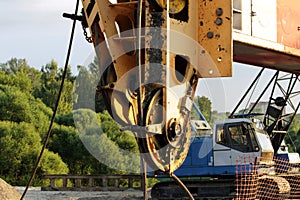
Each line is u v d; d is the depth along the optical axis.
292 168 26.84
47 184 47.38
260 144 23.55
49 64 81.69
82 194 28.12
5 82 65.56
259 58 16.72
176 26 10.64
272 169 23.88
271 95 29.48
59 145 51.38
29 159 48.56
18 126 49.84
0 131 49.22
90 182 32.09
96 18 10.63
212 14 10.92
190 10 10.89
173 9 10.76
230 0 10.84
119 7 10.61
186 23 10.81
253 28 14.55
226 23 10.84
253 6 14.56
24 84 66.94
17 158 48.56
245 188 21.69
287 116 30.11
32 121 53.59
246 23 14.34
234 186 22.77
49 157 48.31
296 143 68.94
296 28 16.22
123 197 25.73
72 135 51.41
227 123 23.75
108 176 31.88
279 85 29.22
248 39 14.31
